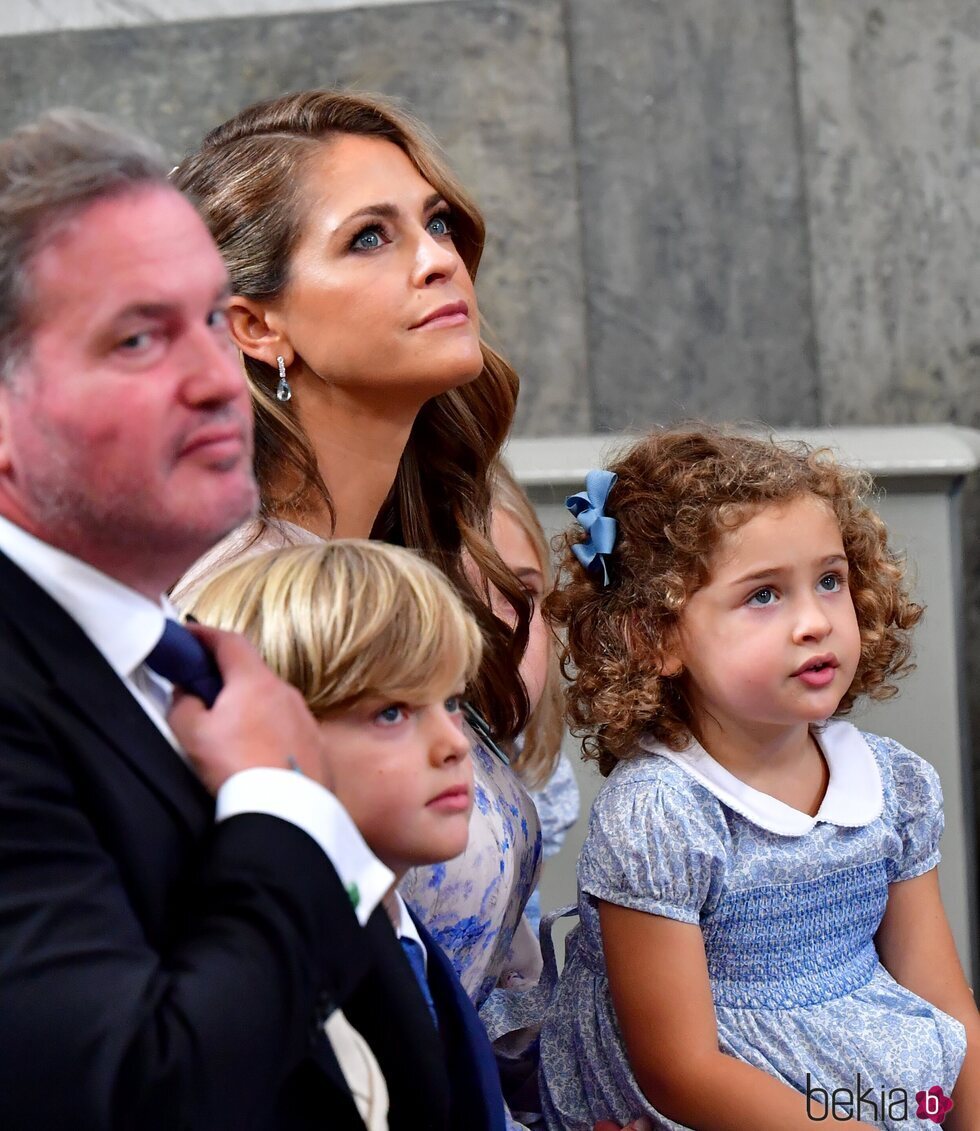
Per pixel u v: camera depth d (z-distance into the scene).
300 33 12.25
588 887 6.10
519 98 12.16
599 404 12.39
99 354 3.43
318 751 3.77
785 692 6.01
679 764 6.23
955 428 10.25
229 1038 3.21
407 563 4.59
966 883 9.19
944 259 12.01
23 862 3.25
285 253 5.88
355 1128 3.76
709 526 6.05
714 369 12.27
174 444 3.50
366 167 5.94
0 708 3.36
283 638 4.39
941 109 11.87
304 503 6.09
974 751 12.29
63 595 3.61
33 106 12.51
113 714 3.56
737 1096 5.71
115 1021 3.14
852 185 12.01
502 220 12.29
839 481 6.36
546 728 8.26
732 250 12.14
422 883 5.47
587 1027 6.27
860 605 6.52
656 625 6.25
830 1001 6.18
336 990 3.53
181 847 3.56
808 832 6.22
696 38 11.96
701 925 6.14
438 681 4.46
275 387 6.07
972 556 12.31
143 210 3.48
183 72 12.35
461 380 5.96
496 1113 4.57
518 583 6.77
